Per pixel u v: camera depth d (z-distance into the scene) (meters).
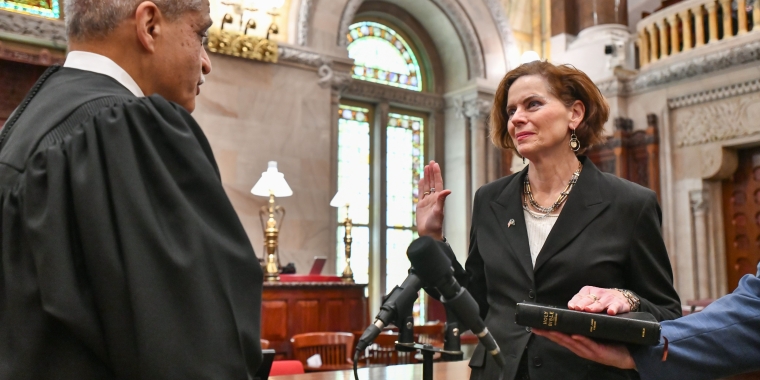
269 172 8.34
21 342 0.99
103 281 1.00
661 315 1.67
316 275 7.46
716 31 10.17
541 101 1.95
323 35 10.56
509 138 2.19
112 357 0.99
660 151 10.78
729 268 10.37
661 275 1.79
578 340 1.27
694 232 10.37
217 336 1.01
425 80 13.16
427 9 12.59
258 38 9.78
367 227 12.08
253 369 1.09
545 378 1.74
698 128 10.34
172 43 1.29
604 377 1.70
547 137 1.92
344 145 12.08
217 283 1.05
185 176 1.10
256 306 1.10
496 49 12.70
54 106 1.16
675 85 10.63
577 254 1.80
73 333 0.99
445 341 1.43
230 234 1.11
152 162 1.07
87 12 1.26
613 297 1.38
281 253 9.83
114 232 1.03
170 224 1.05
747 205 10.22
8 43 8.34
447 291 1.36
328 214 10.30
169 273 1.01
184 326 1.00
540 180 1.99
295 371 3.82
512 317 1.85
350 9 10.84
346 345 5.65
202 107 9.42
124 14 1.25
